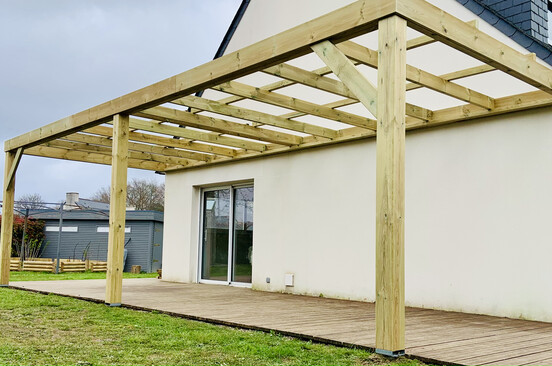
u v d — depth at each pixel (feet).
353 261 25.66
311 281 27.53
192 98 22.03
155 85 19.84
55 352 12.45
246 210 32.58
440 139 22.93
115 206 21.67
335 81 19.74
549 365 10.78
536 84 17.28
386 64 12.50
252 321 16.90
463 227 21.80
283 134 27.84
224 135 31.58
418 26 13.03
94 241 70.95
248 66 16.08
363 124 24.09
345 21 13.41
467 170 21.89
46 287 28.66
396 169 12.15
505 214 20.57
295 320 17.34
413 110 21.89
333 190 26.99
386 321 11.86
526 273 19.77
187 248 35.47
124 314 18.78
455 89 19.62
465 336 14.74
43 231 73.61
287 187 29.40
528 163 20.08
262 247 30.37
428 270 22.77
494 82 21.93
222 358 11.97
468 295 21.36
